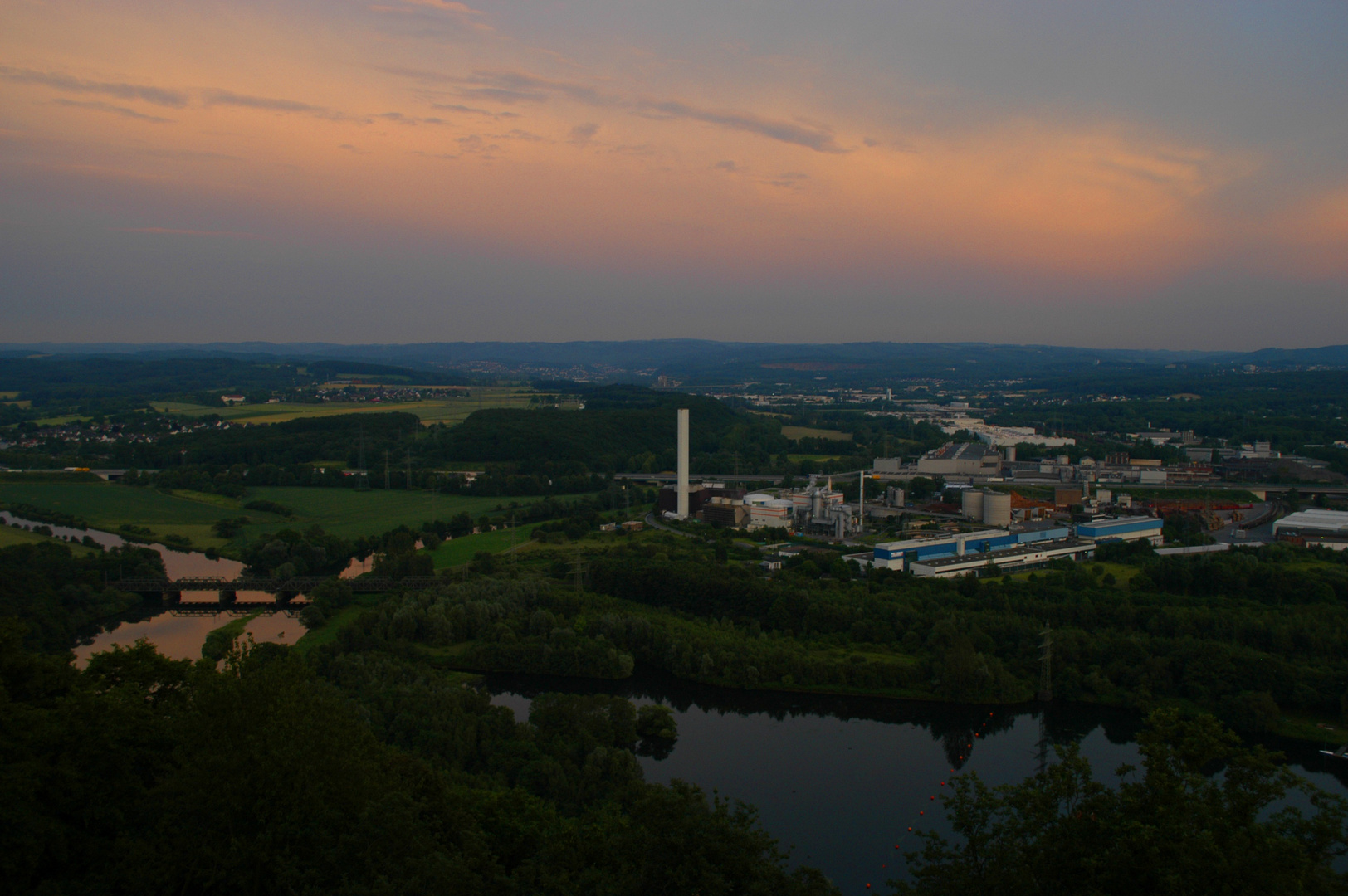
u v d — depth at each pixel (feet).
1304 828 259.80
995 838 287.48
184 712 358.23
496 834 386.93
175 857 304.30
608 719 630.33
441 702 600.39
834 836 538.88
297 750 311.27
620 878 307.58
